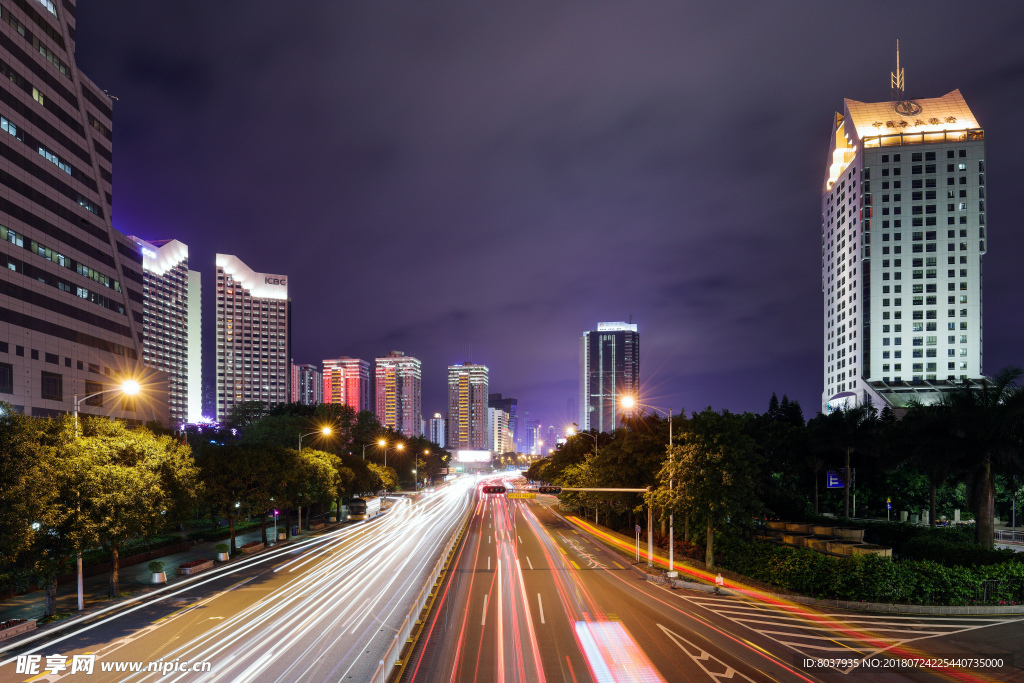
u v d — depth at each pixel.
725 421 42.06
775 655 23.52
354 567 44.38
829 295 162.00
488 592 35.28
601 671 21.62
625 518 68.50
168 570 43.62
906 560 33.12
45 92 85.38
